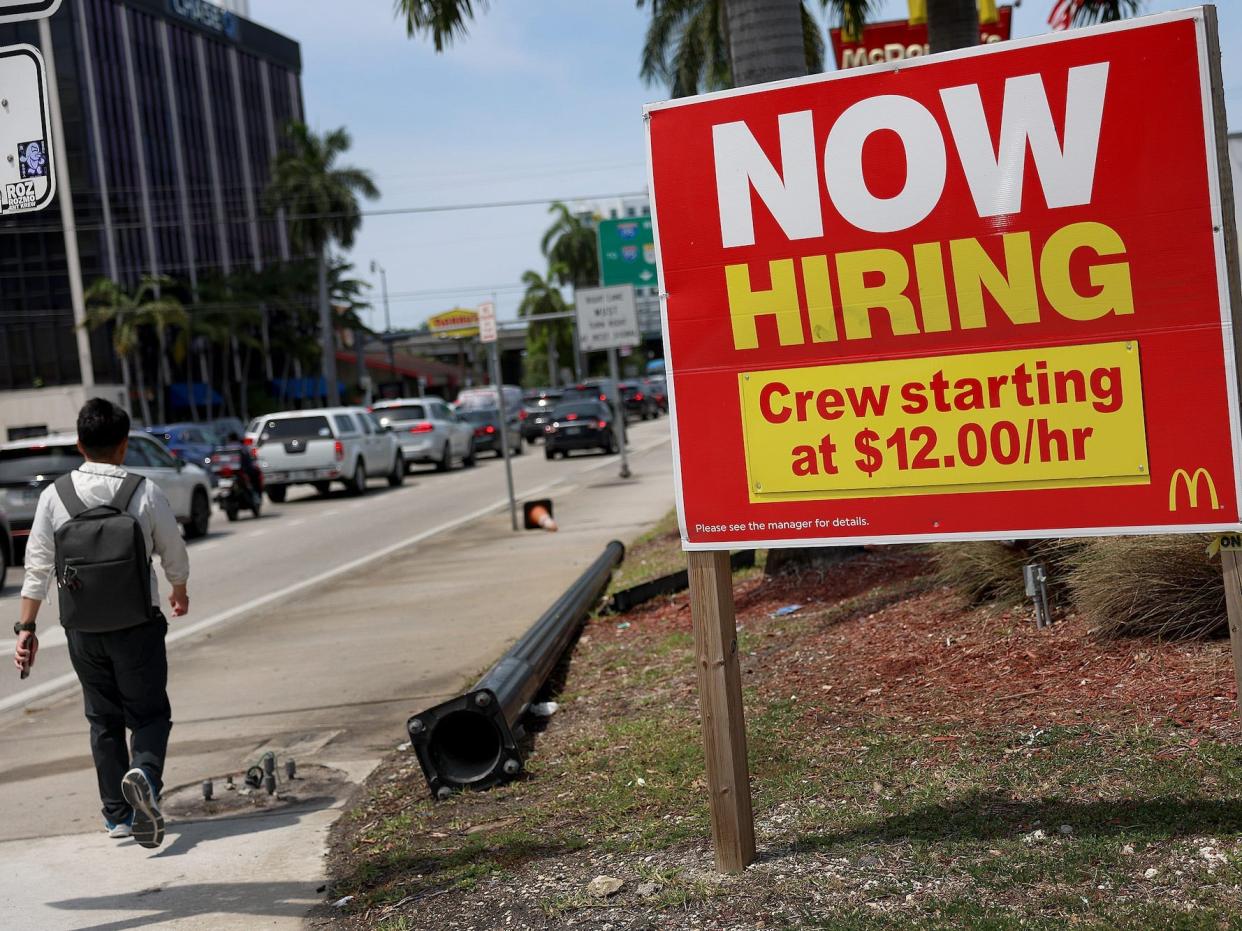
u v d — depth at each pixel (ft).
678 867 14.12
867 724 18.20
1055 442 12.85
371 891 15.29
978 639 21.18
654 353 416.67
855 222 13.25
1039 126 12.59
